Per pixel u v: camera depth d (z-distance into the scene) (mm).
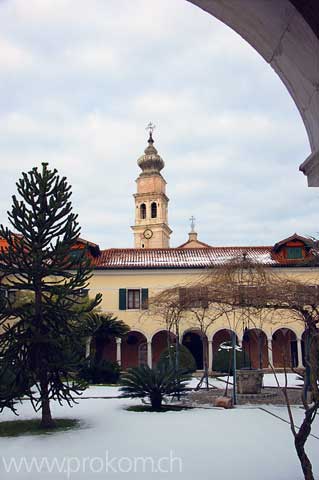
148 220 79125
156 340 34719
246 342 33750
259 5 3436
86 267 12500
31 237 11836
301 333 32500
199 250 36656
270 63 4035
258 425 11828
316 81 3492
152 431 11094
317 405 6078
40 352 11633
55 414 13891
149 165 81625
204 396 17719
